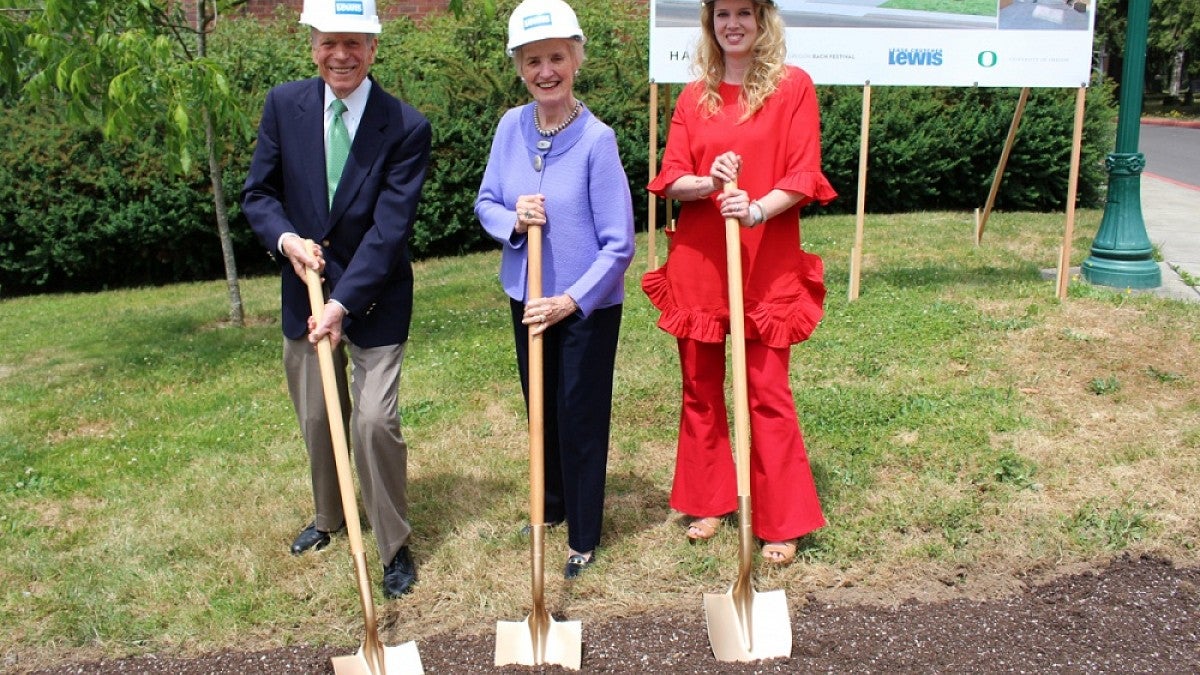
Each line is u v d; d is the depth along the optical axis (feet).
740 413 10.66
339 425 10.62
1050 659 10.25
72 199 31.99
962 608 11.19
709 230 11.57
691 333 11.81
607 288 11.17
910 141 37.29
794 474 11.88
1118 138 23.65
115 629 11.32
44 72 20.65
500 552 12.64
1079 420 15.79
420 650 10.74
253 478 15.15
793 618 11.09
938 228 33.01
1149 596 11.28
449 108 34.24
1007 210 38.99
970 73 22.47
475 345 21.33
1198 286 23.81
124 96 19.79
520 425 16.85
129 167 32.32
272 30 40.09
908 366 18.33
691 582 11.85
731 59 11.33
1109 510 13.00
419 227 33.88
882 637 10.68
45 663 10.89
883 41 22.40
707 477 12.57
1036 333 19.76
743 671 10.14
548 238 11.34
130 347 24.12
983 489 13.74
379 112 11.27
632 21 40.11
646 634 10.88
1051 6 21.93
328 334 10.77
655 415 16.87
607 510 13.60
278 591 11.92
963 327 20.29
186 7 40.40
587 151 11.12
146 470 15.67
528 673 10.21
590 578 11.93
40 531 13.75
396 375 11.52
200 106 21.62
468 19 38.68
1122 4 132.36
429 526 13.37
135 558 12.79
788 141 11.18
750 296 11.46
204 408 18.60
